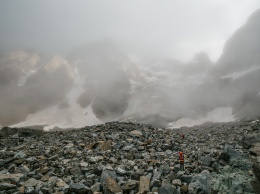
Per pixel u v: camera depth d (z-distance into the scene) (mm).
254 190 8258
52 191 9523
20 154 15312
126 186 9984
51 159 14602
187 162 13898
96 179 10930
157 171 11789
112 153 16297
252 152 12086
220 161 13125
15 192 8922
